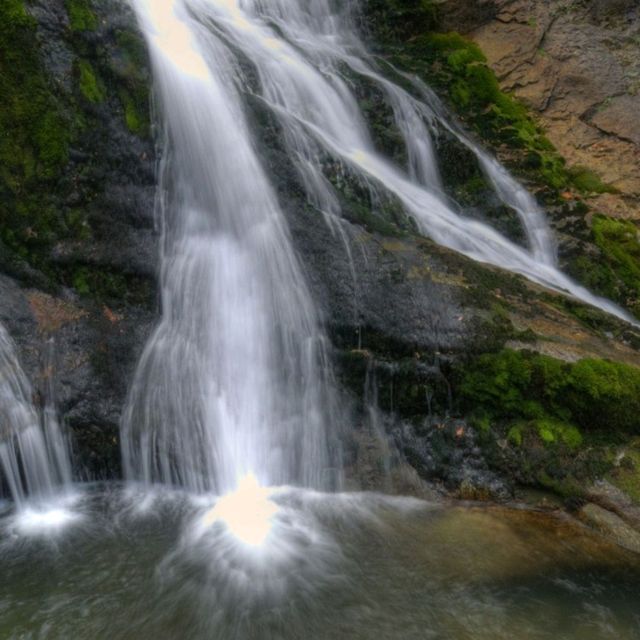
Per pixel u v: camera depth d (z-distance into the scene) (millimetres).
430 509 5082
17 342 5172
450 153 8664
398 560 4445
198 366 5621
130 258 5762
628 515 4750
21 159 5523
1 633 3750
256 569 4336
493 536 4727
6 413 4898
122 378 5426
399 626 3848
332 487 5344
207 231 6207
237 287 5969
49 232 5559
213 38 7824
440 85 9992
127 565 4352
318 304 5801
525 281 6578
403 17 11109
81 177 5703
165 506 5062
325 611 3963
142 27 6750
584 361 5379
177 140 6223
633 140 9875
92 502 5082
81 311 5523
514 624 3879
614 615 3973
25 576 4227
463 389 5461
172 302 5820
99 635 3752
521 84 10523
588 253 8156
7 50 5527
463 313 5691
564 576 4312
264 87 7582
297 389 5676
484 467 5277
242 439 5473
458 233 7559
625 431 5234
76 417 5215
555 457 5109
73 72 5820
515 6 11109
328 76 8547
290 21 10227
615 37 10766
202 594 4094
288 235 6117
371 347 5699
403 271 5941
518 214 8344
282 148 6789
